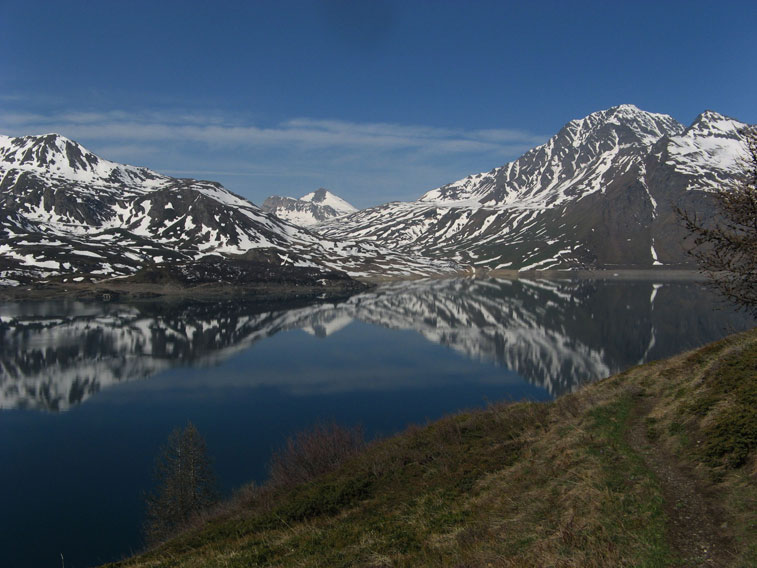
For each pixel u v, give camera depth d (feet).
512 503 53.11
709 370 69.51
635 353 264.93
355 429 116.06
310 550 52.80
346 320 400.47
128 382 215.10
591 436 63.82
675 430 57.88
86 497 117.70
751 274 57.06
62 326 357.61
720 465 46.32
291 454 95.40
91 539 100.58
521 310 453.17
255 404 183.62
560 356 261.44
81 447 146.61
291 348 286.87
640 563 35.45
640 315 403.34
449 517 54.65
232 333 339.16
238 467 130.41
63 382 214.90
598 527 41.60
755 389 55.06
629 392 79.71
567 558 38.19
